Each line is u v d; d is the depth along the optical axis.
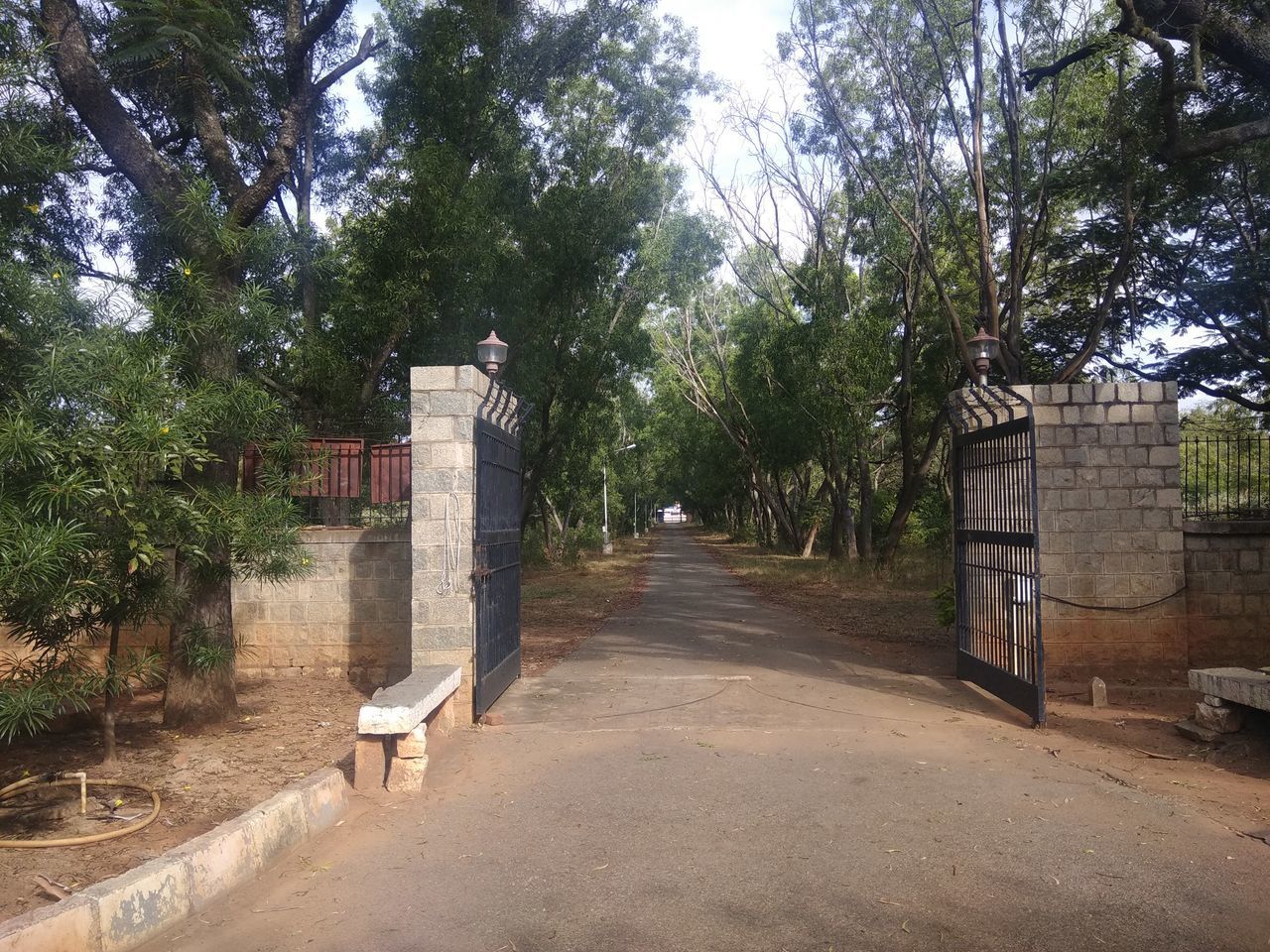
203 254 7.65
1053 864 4.57
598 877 4.45
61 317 5.58
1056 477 9.47
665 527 129.75
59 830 5.07
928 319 24.52
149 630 9.80
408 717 5.82
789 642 12.91
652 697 8.95
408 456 10.16
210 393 6.11
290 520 6.91
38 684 5.02
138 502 5.43
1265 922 3.89
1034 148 17.25
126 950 3.69
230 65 8.98
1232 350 19.17
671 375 43.03
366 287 13.16
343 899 4.21
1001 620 8.74
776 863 4.60
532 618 16.59
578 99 18.48
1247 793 5.77
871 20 18.41
